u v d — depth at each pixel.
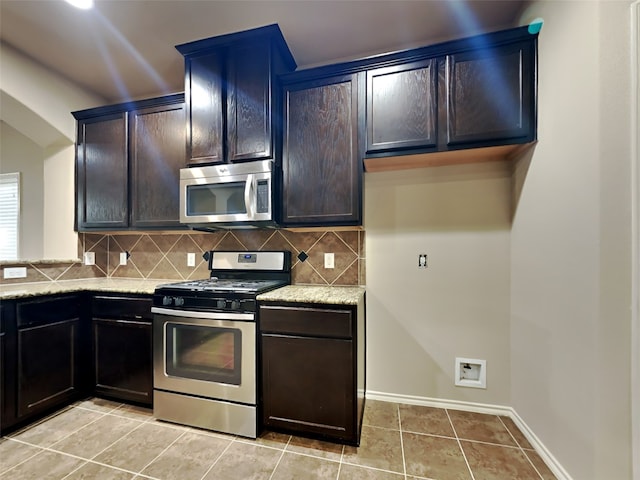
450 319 2.08
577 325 1.31
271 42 1.99
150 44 2.13
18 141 3.34
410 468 1.50
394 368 2.17
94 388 2.17
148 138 2.35
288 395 1.73
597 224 1.18
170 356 1.91
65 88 2.53
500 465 1.52
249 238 2.48
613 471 1.13
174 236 2.69
